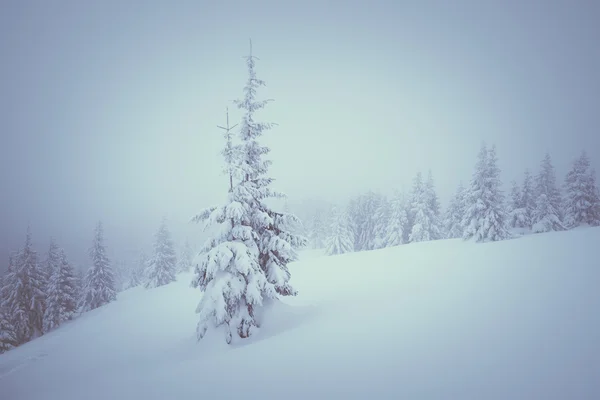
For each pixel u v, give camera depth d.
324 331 8.72
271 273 11.84
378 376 5.40
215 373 7.00
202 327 11.15
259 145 12.22
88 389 8.58
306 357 6.91
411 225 47.38
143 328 20.41
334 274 25.17
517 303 8.20
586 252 15.45
